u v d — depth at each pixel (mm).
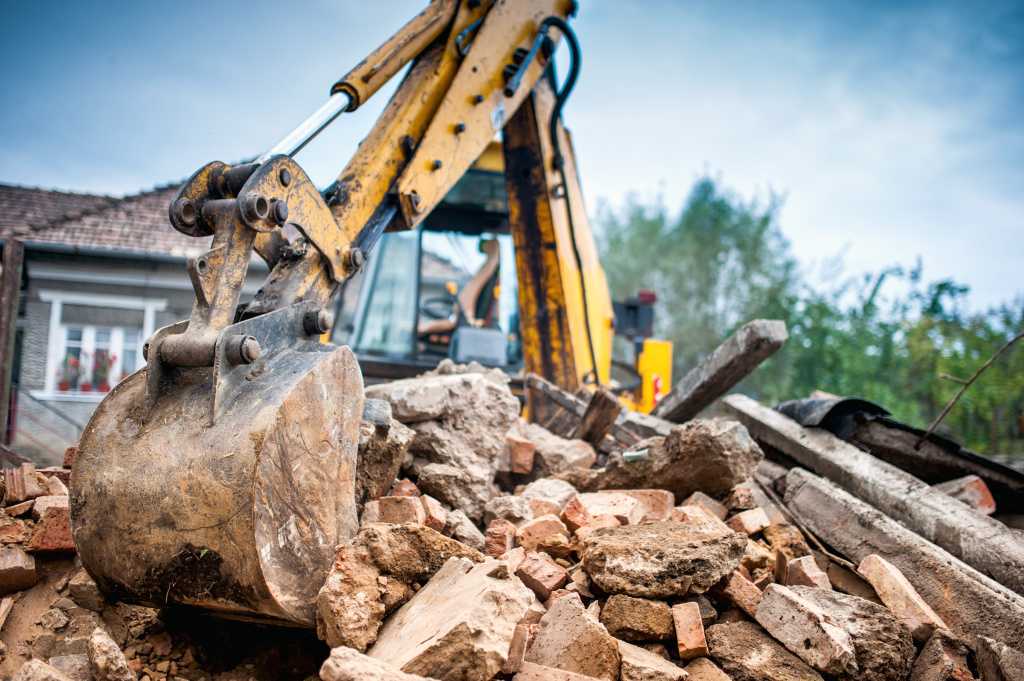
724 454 4145
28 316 13930
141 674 2893
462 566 2885
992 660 3158
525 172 6312
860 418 5023
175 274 14469
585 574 3361
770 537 4059
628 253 30656
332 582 2693
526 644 2814
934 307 14391
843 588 3789
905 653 3176
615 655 2809
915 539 3852
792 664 2996
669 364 8930
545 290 6414
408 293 7977
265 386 2826
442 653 2416
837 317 16781
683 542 3268
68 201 17812
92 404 13578
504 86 5199
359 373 3150
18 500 3723
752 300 24266
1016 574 3727
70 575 3299
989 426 12312
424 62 4734
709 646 3113
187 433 2727
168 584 2713
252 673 2957
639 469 4461
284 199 3219
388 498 3531
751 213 28359
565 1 5891
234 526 2590
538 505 4070
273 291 3352
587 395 6016
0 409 5898
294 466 2756
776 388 16953
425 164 4457
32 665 2473
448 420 4281
